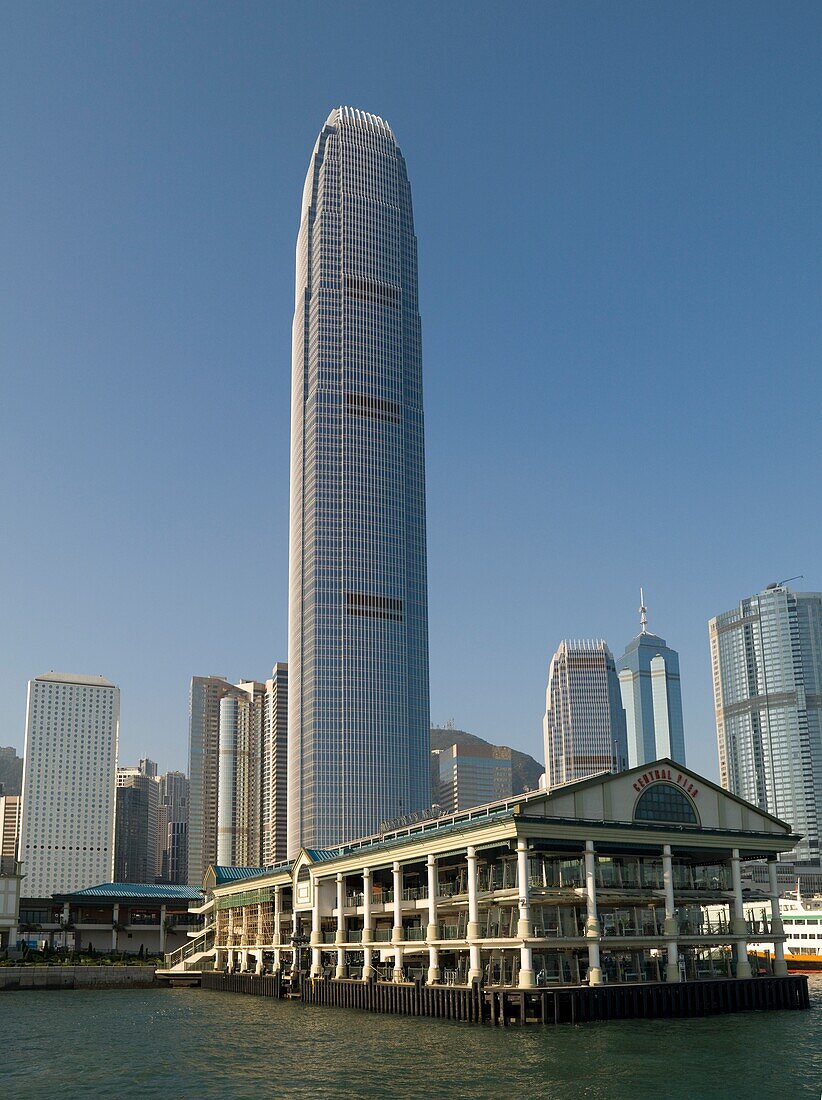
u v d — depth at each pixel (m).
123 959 188.00
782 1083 61.59
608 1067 67.00
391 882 130.62
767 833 103.19
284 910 151.12
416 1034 85.56
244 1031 96.31
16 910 193.38
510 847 96.44
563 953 94.56
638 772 98.88
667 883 96.12
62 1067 77.44
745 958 98.69
